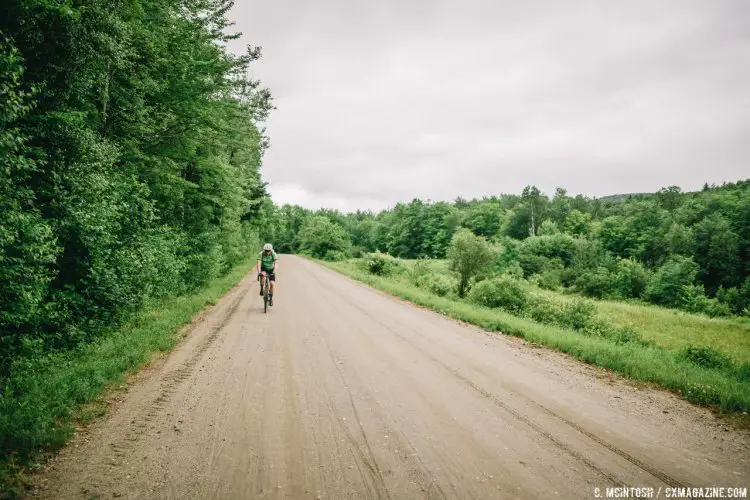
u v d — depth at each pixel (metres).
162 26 11.52
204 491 3.27
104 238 7.81
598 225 76.06
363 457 3.89
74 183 7.20
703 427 4.77
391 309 13.38
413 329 10.09
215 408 4.95
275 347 7.95
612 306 36.34
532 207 90.50
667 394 5.92
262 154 28.23
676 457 4.02
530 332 9.61
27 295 5.48
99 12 7.77
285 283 21.27
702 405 5.52
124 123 11.05
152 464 3.65
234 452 3.91
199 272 16.30
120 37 8.60
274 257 12.39
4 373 5.51
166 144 13.16
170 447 3.96
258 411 4.90
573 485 3.49
